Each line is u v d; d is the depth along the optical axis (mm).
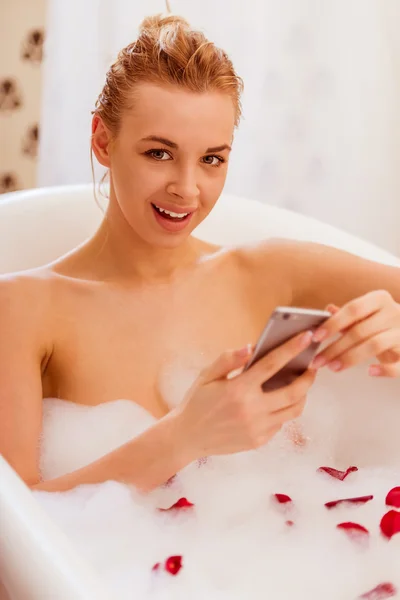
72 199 1320
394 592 780
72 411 987
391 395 1170
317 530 880
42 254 1276
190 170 891
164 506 926
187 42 884
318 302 1152
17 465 853
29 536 579
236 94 928
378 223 1960
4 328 934
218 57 902
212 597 771
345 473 1004
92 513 818
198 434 812
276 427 813
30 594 543
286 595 788
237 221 1394
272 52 1826
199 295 1084
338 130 1893
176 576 783
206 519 895
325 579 810
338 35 1830
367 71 1857
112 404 992
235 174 1889
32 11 1808
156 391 1021
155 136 874
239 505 933
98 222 1321
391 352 892
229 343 1083
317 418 1157
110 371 1003
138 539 825
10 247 1247
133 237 1010
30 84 1860
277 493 954
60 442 963
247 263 1147
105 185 1363
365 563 830
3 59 1827
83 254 1063
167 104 867
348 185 1927
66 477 851
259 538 866
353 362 826
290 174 1914
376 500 935
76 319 1005
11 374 900
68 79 1706
